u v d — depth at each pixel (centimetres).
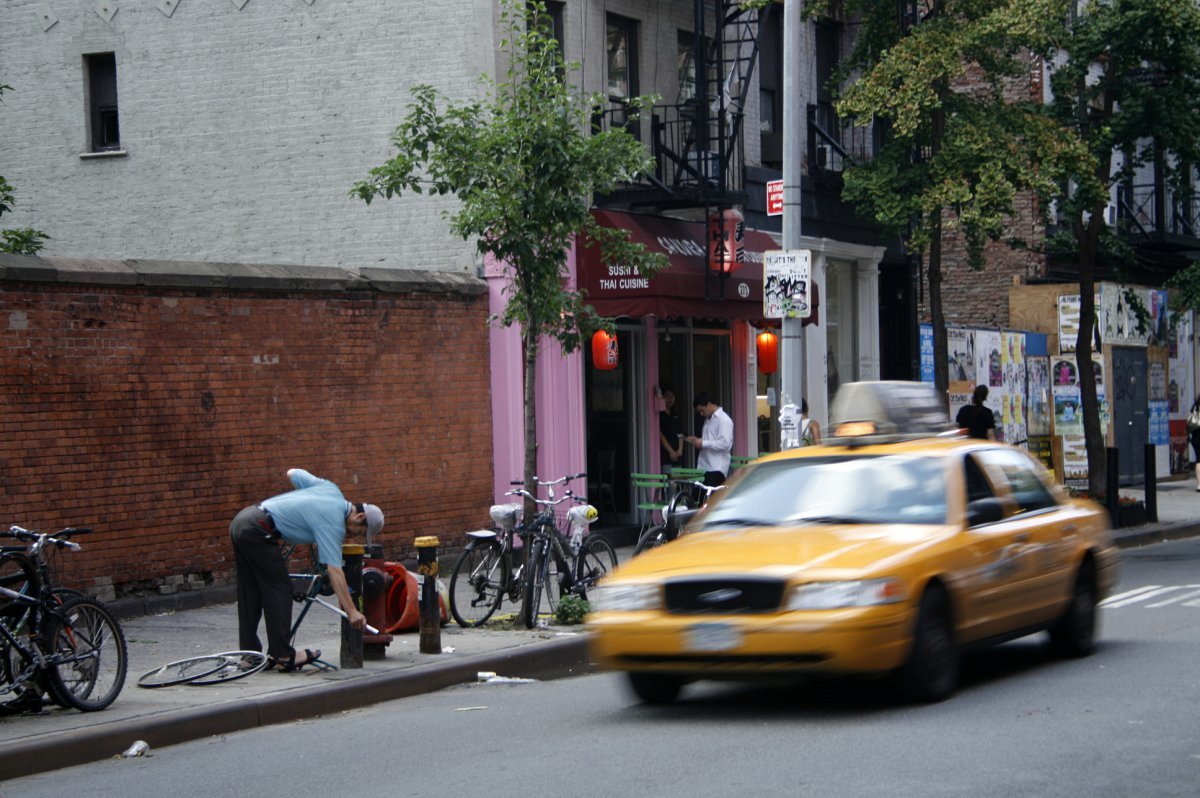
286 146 2294
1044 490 1284
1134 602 1709
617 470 2409
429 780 898
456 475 2084
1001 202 2328
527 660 1395
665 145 2458
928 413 1311
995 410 3269
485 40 2167
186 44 2353
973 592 1098
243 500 1797
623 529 2347
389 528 1984
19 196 2458
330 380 1911
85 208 2422
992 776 830
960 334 3158
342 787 896
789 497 1153
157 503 1700
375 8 2236
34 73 2447
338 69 2261
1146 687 1123
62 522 1599
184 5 2353
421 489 2031
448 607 1598
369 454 1958
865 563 1012
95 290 1641
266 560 1273
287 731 1127
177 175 2362
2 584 1116
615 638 1051
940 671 1062
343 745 1042
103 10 2403
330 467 1905
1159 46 2577
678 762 904
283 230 2297
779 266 1872
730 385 2706
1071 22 2745
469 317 2111
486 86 2161
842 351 3016
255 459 1812
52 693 1096
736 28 2658
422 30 2206
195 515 1741
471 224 1582
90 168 2419
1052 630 1279
